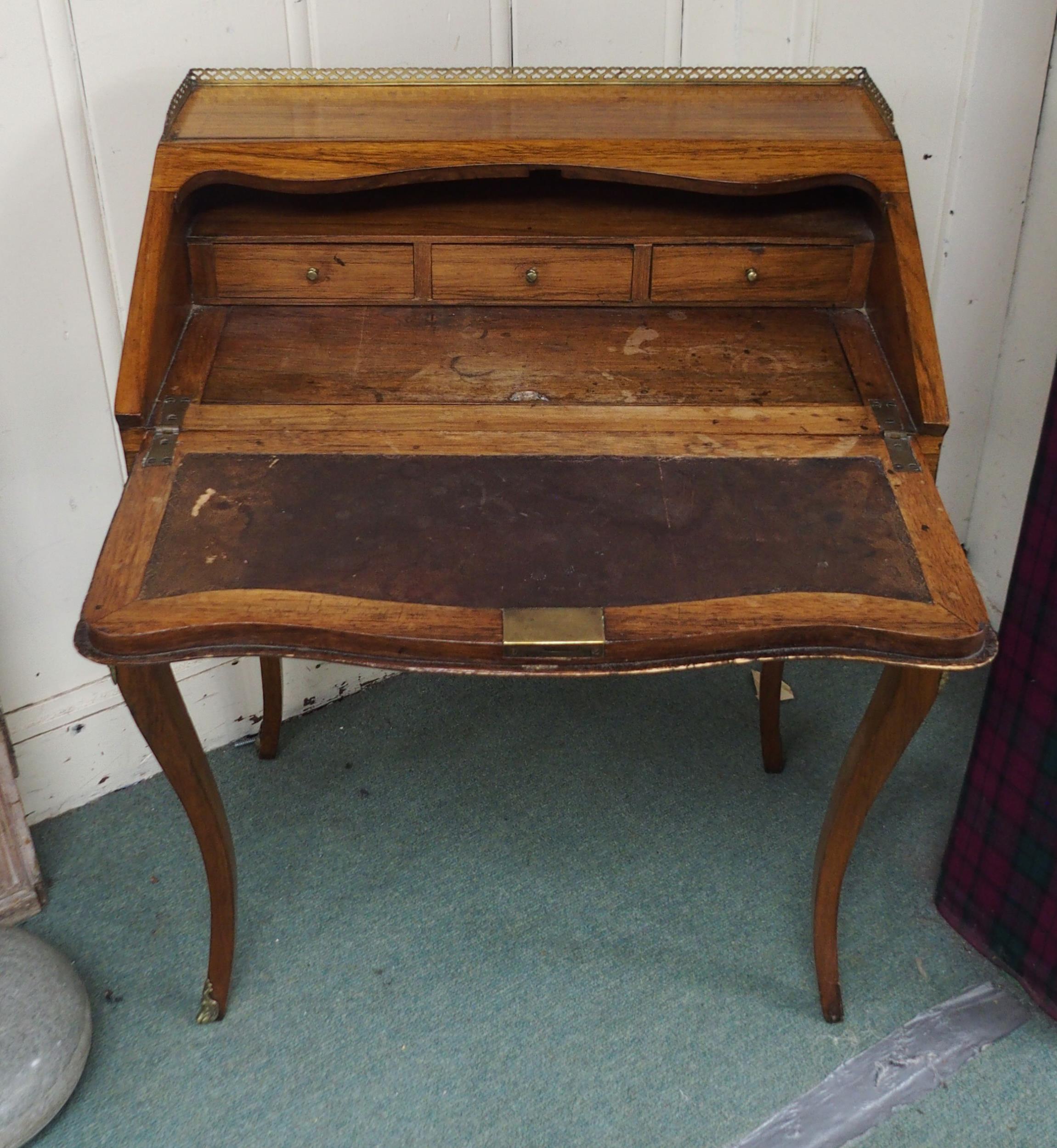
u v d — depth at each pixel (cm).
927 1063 197
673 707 274
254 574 153
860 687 280
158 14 204
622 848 237
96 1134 187
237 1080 195
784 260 193
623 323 193
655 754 261
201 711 256
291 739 265
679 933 220
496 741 264
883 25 247
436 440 173
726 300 196
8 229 203
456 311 195
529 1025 203
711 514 162
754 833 241
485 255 191
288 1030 203
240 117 192
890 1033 203
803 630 148
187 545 157
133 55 205
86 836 241
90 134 206
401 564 155
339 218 193
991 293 267
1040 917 202
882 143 186
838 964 211
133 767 253
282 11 216
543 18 241
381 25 227
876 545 158
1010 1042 201
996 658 198
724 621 148
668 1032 202
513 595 151
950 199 260
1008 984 211
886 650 150
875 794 180
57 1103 185
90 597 150
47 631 234
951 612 150
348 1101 192
